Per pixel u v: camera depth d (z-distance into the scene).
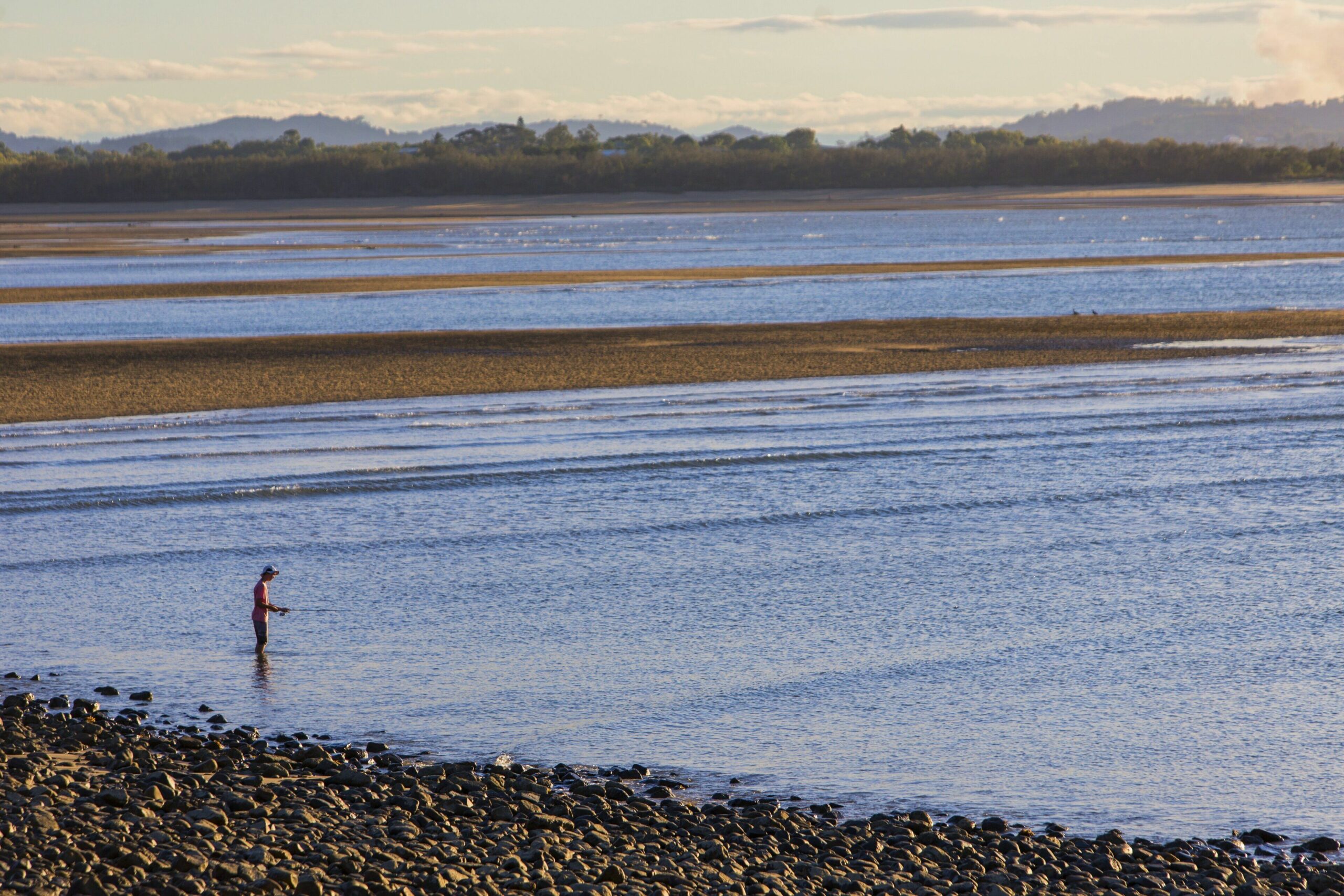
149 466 107.88
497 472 105.62
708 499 97.00
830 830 43.91
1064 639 66.00
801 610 71.31
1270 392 139.62
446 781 47.06
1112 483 101.12
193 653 64.94
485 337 185.62
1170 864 41.50
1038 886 38.69
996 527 88.94
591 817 43.78
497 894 34.38
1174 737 53.66
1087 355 167.62
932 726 55.09
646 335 187.38
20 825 36.34
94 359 167.00
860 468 106.81
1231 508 93.19
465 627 68.94
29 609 72.44
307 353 172.00
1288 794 48.34
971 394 141.38
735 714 56.50
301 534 88.12
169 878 32.84
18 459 110.88
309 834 38.41
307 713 56.59
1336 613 69.75
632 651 64.81
